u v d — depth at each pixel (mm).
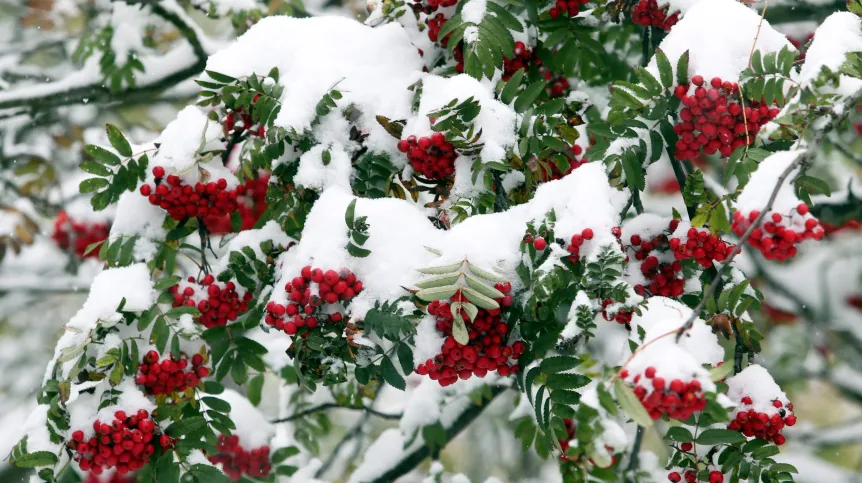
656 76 2678
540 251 2480
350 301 2553
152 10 4652
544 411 2451
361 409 4504
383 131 2883
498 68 2916
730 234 2654
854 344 5230
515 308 2496
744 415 2449
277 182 2924
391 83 2928
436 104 2730
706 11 2701
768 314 5363
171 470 2781
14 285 5680
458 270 2395
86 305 2811
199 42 4824
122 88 4801
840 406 6855
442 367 2533
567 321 2457
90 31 5062
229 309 2945
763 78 2520
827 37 2580
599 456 2090
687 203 2660
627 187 2820
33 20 5801
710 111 2572
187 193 2869
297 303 2568
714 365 2381
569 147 2900
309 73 2889
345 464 5219
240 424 4336
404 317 2439
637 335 2350
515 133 2750
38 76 5926
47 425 2754
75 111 5953
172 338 2824
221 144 3031
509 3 2990
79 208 5402
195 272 4191
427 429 4191
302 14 4809
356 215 2637
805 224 2150
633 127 2707
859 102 2678
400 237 2607
